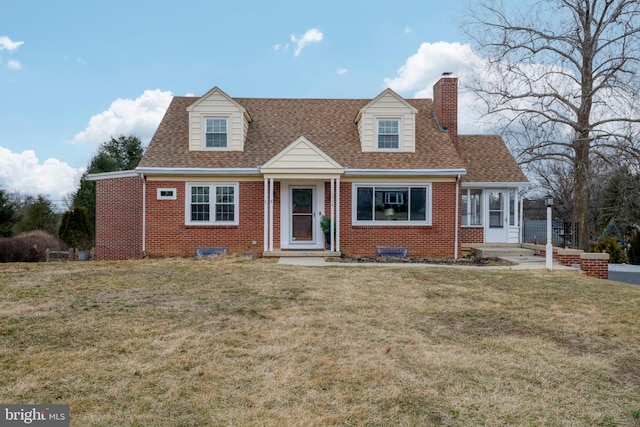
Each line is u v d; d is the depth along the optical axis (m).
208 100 15.24
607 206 26.50
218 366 4.39
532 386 4.02
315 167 14.14
